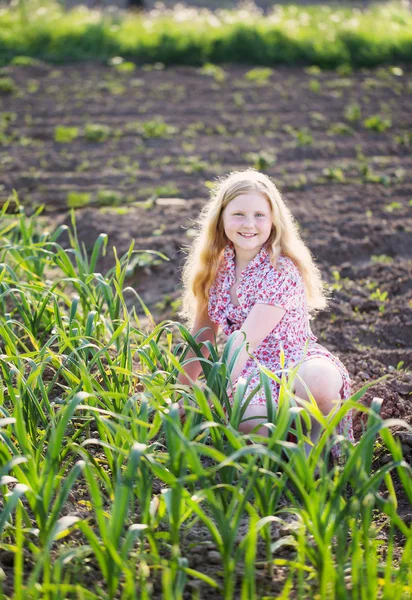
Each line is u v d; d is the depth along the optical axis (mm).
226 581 2393
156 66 13008
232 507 2480
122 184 7758
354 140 9336
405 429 3518
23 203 7141
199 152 8781
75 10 16719
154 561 2475
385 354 4418
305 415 2779
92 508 2961
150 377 3062
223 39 13688
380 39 13773
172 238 6266
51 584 2350
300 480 2650
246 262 3473
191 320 4012
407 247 6312
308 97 11211
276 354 3420
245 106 10734
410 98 11227
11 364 3297
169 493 2434
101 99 10852
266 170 8188
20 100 10711
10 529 2682
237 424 2764
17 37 13688
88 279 3945
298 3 22609
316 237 6344
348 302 5188
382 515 3059
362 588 2332
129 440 2596
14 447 2777
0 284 3896
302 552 2469
